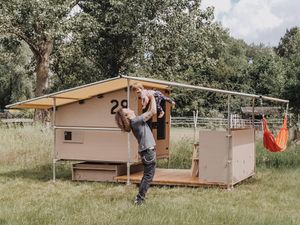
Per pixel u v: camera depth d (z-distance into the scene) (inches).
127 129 337.4
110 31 1165.1
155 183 424.5
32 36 1118.4
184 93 1416.1
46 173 512.7
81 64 1277.1
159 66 1232.2
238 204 344.2
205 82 1718.8
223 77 1785.2
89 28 1122.7
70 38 1135.0
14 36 1109.1
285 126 481.7
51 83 1432.1
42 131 701.9
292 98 714.2
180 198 363.3
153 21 1186.0
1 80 1672.0
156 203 335.6
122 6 1127.0
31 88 1707.7
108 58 1252.5
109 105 452.4
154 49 1201.4
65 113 466.0
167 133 519.8
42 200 357.4
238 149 429.4
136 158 448.5
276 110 957.8
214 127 878.4
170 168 555.2
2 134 673.6
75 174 463.2
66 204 337.1
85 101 459.5
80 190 405.1
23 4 1040.2
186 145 619.5
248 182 448.5
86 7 1194.0
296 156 589.6
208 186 414.0
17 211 311.9
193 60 1256.2
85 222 279.9
